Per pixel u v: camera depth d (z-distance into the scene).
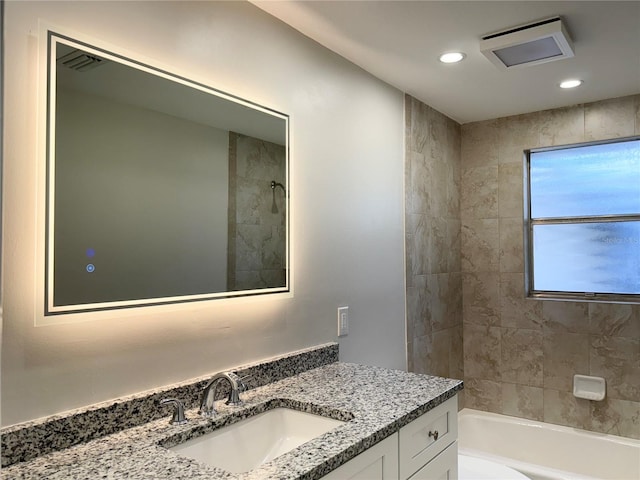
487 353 3.44
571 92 2.90
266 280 1.83
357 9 1.86
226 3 1.72
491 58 2.20
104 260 1.31
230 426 1.45
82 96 1.28
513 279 3.36
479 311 3.48
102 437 1.27
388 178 2.67
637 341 2.91
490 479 2.47
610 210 3.14
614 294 3.11
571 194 3.28
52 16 1.23
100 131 1.31
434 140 3.20
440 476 1.67
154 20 1.47
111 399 1.33
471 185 3.54
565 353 3.15
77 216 1.26
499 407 3.38
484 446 3.30
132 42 1.41
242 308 1.74
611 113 3.04
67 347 1.24
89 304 1.28
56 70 1.22
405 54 2.29
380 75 2.57
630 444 2.84
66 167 1.24
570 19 1.95
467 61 2.39
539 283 3.38
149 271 1.42
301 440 1.55
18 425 1.14
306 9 1.87
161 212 1.46
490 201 3.46
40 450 1.15
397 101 2.79
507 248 3.38
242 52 1.77
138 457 1.14
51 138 1.21
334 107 2.25
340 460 1.16
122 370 1.36
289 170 1.96
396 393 1.65
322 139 2.16
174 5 1.54
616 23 1.99
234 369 1.68
